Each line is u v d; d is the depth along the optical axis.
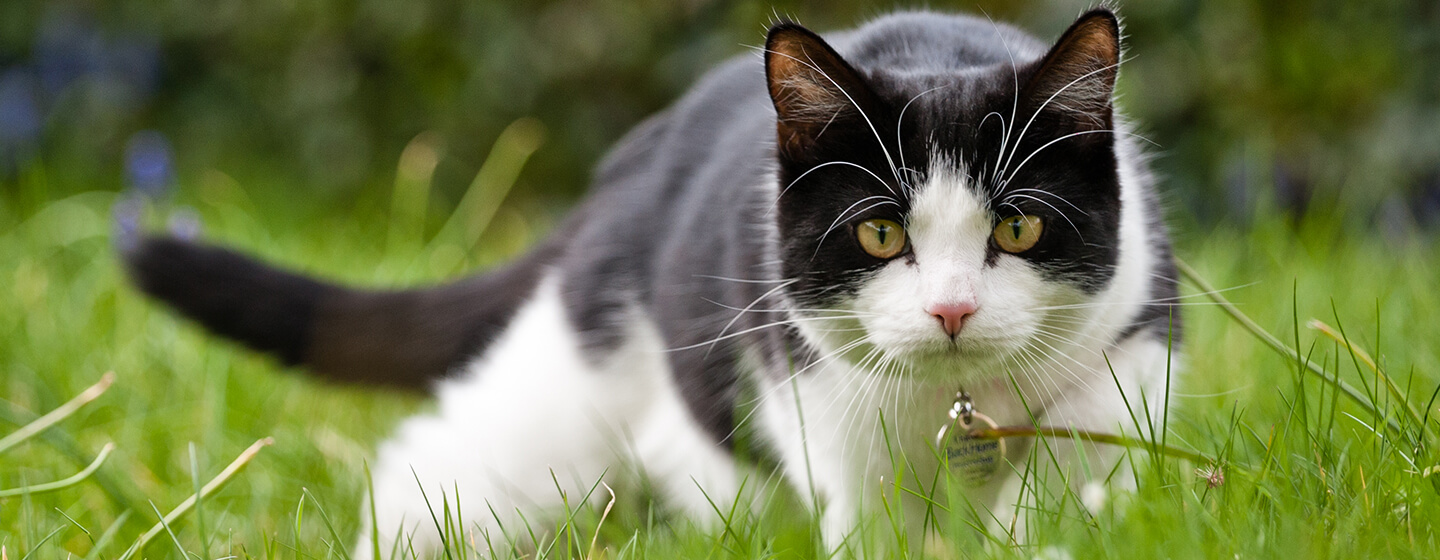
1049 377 1.50
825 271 1.51
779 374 1.54
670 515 1.63
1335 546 1.43
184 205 2.25
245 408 1.73
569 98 2.51
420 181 2.36
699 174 1.62
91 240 1.99
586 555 1.56
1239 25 2.08
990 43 1.58
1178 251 1.77
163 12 2.59
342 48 2.52
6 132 2.54
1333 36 2.06
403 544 1.57
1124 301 1.50
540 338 1.64
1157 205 1.55
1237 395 1.61
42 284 1.86
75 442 1.63
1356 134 2.06
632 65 2.44
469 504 1.62
